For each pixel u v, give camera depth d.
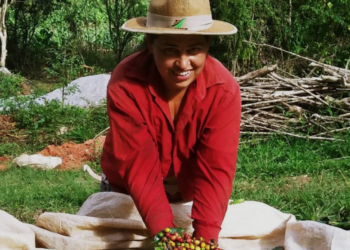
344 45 12.30
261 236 4.10
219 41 12.20
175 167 3.91
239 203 4.33
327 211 5.99
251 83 9.43
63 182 7.47
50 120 9.80
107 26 16.41
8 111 10.24
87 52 14.70
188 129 3.74
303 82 9.23
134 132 3.63
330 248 3.69
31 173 7.89
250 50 11.88
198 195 3.66
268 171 7.52
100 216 4.17
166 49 3.43
